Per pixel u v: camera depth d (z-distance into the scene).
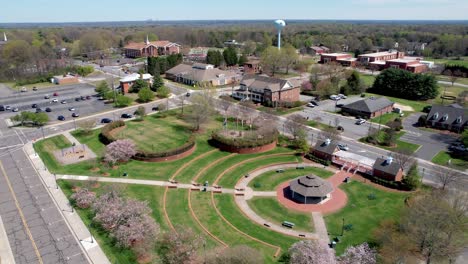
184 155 90.62
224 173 82.50
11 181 77.31
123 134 103.50
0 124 115.56
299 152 93.31
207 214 65.94
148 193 72.06
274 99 135.75
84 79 189.12
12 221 62.84
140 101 142.75
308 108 134.50
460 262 53.34
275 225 63.47
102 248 55.50
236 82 180.12
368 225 62.75
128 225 56.84
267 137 96.06
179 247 52.06
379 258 52.78
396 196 72.44
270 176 81.62
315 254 49.88
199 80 168.50
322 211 67.75
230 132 105.56
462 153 91.81
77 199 66.88
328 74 171.88
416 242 53.62
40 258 53.59
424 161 88.00
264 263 52.53
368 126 114.62
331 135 97.44
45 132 107.69
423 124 114.81
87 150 93.56
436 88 144.88
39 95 155.00
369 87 166.12
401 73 150.50
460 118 108.06
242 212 67.50
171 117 121.31
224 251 50.47
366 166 84.81
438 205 56.41
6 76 186.00
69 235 58.84
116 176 79.12
